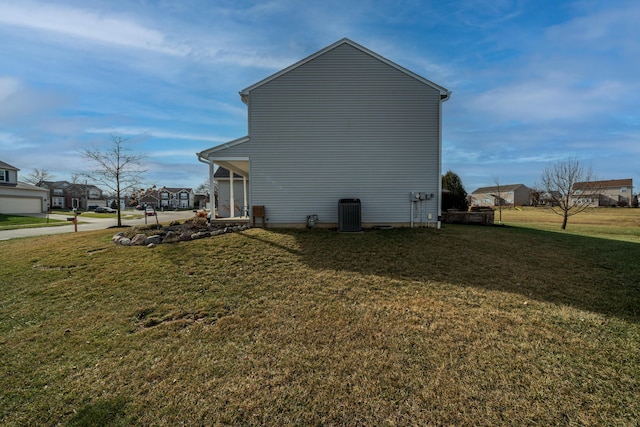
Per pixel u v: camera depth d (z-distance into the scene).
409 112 10.02
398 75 9.98
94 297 4.69
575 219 20.75
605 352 3.05
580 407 2.31
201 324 3.79
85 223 22.91
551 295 4.63
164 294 4.73
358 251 7.07
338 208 9.58
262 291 4.80
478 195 70.94
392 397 2.46
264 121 9.91
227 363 2.96
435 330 3.54
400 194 10.09
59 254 7.27
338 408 2.35
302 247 7.34
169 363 2.98
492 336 3.39
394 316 3.91
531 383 2.59
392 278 5.37
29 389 2.62
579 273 5.73
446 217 13.32
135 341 3.41
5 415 2.32
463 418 2.23
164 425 2.20
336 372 2.79
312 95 9.95
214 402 2.43
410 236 8.65
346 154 10.00
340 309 4.14
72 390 2.60
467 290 4.83
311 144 9.97
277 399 2.45
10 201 30.92
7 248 8.82
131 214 39.94
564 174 15.20
